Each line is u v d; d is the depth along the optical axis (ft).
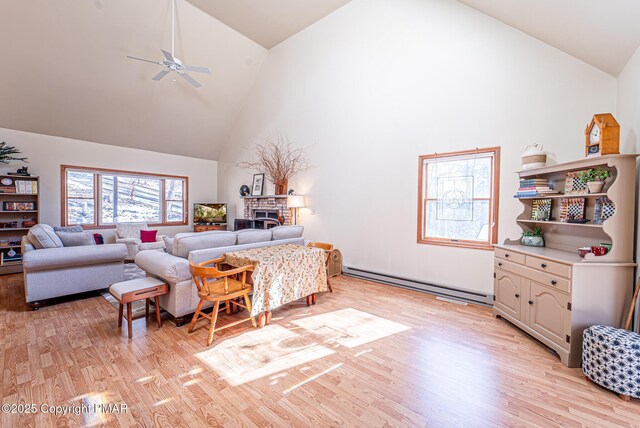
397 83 14.08
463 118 12.03
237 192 24.23
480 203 11.90
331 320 9.93
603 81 9.19
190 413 5.44
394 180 14.34
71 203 18.81
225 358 7.40
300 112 18.75
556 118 10.02
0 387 6.12
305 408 5.60
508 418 5.34
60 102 16.56
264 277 9.17
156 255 9.92
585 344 6.60
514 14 9.27
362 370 6.91
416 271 13.61
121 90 17.65
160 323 9.20
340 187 16.65
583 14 7.10
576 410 5.57
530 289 8.46
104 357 7.38
